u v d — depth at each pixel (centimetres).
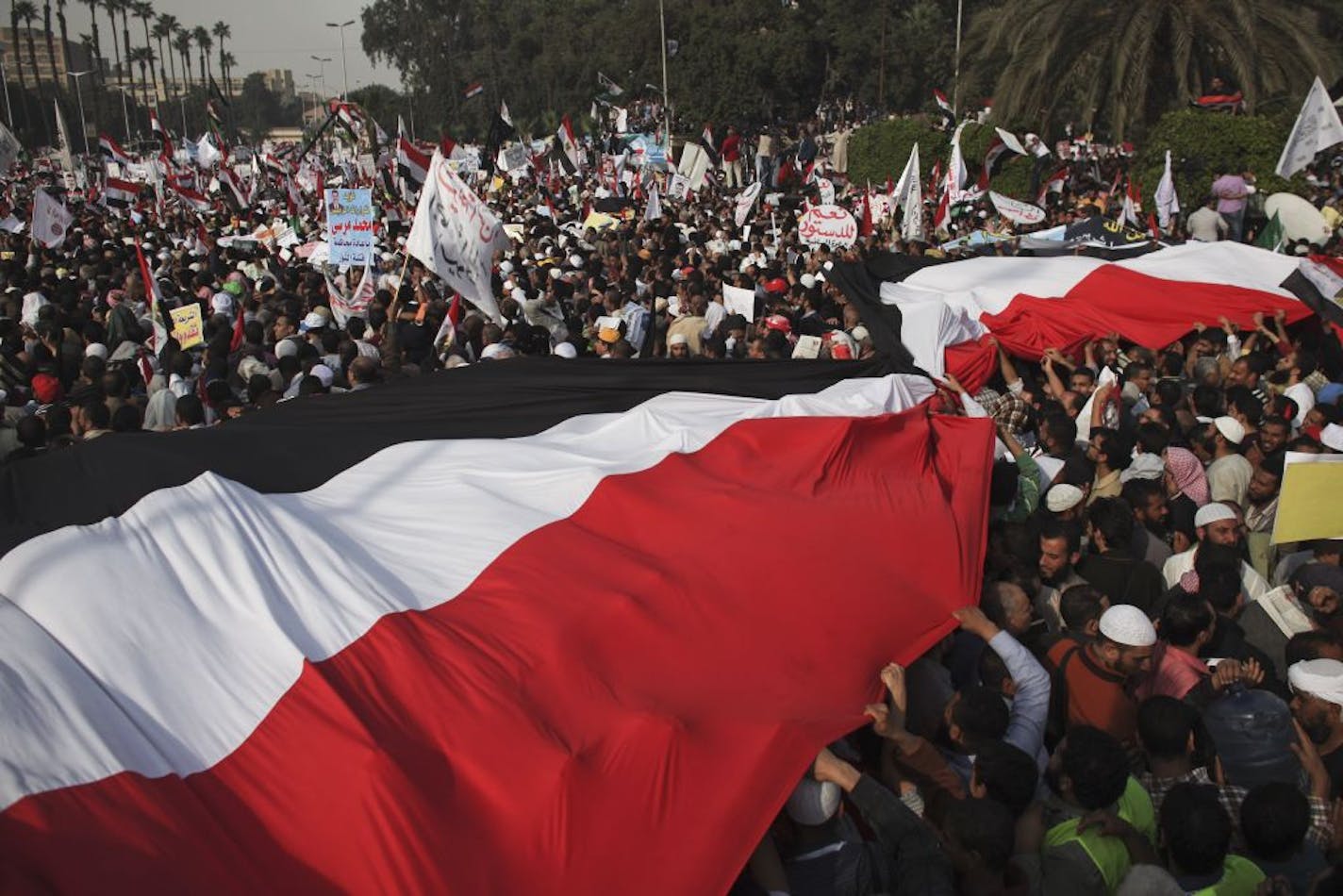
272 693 345
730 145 3234
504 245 1018
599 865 315
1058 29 2300
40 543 377
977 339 992
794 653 419
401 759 326
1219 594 526
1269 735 425
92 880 273
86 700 318
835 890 356
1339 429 693
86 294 1400
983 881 342
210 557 385
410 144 2259
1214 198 1761
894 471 580
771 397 695
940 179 2502
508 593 422
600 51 7281
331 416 621
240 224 2598
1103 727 449
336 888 299
